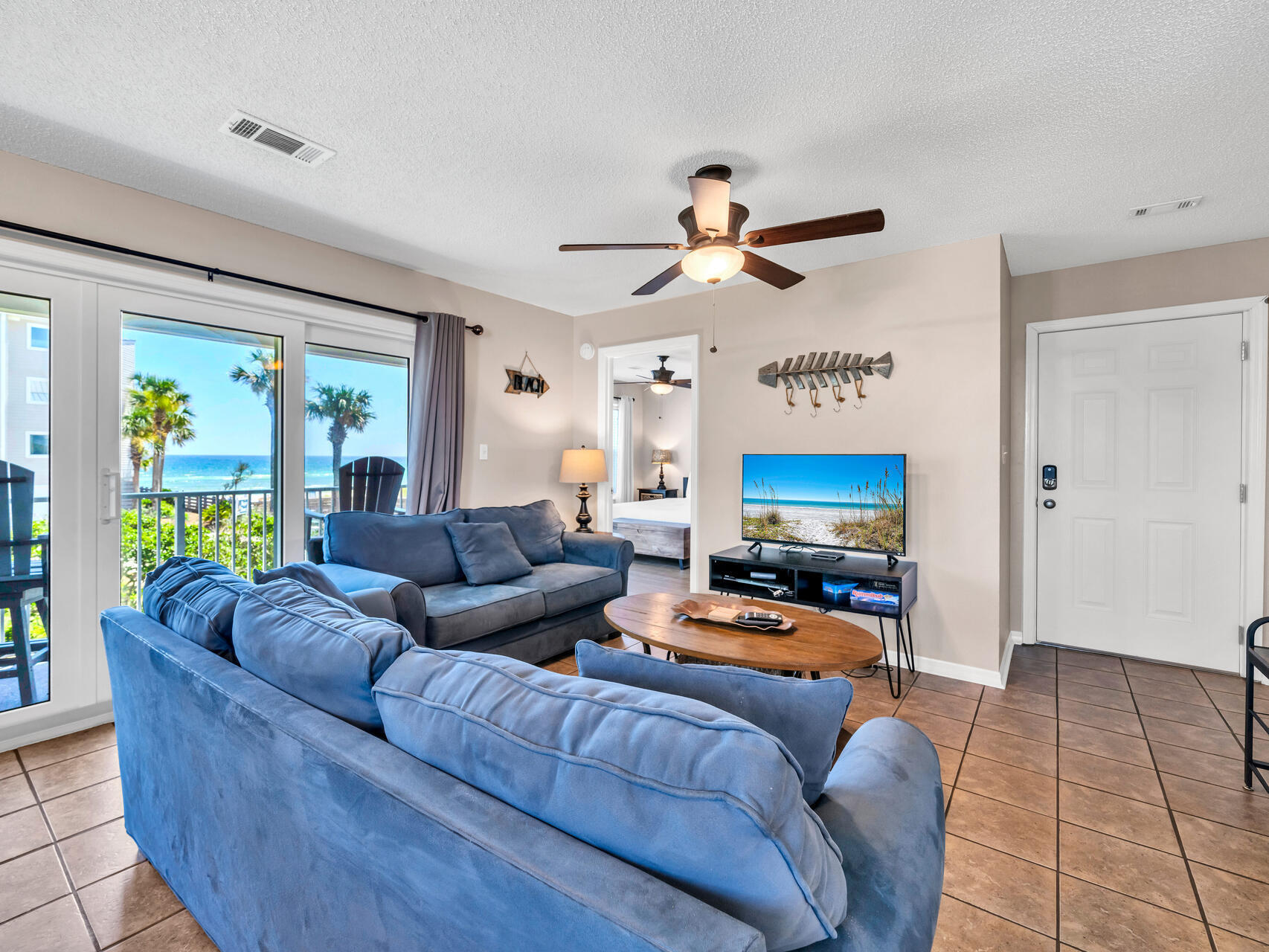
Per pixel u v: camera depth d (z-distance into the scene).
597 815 0.72
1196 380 3.36
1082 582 3.71
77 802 2.06
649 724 0.75
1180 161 2.38
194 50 1.77
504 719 0.85
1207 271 3.30
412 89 1.96
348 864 0.92
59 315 2.52
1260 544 3.19
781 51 1.76
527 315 4.57
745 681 1.04
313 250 3.30
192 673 1.32
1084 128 2.15
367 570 3.04
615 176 2.54
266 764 1.09
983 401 3.20
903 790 1.04
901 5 1.58
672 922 0.59
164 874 1.58
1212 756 2.41
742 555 3.66
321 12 1.62
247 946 1.22
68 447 2.56
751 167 2.45
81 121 2.15
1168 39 1.70
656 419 9.95
